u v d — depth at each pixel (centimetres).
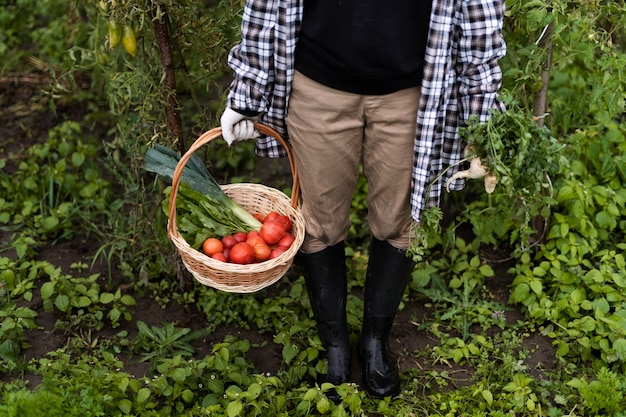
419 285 343
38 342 315
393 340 324
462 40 235
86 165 403
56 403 253
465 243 373
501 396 288
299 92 247
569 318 322
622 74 305
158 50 307
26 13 514
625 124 370
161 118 314
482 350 314
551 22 307
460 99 248
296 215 279
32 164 395
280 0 233
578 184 341
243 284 262
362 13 228
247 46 243
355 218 380
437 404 290
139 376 302
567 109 374
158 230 338
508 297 345
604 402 275
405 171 256
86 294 329
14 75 473
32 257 357
